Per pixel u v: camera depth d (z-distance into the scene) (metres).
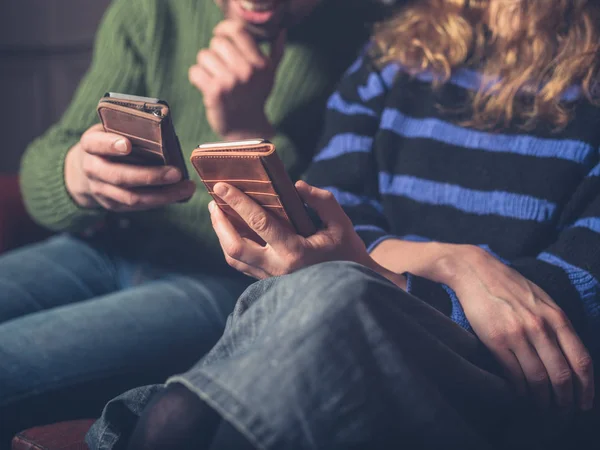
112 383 1.16
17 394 1.07
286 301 0.73
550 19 1.20
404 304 0.79
